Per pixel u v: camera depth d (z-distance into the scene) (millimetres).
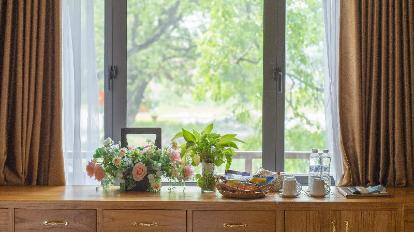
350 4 2906
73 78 3025
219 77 3369
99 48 3158
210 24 3391
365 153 2959
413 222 2570
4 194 2719
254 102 3246
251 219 2582
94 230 2596
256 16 3229
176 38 3447
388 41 2910
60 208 2582
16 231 2584
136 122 3316
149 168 2828
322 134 3174
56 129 2955
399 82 2893
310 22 3152
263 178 2816
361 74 2910
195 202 2574
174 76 3457
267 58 3145
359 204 2564
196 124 3438
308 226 2580
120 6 3150
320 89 3156
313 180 2717
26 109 2926
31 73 2926
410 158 2918
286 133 3186
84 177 3061
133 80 3268
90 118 3027
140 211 2582
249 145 3236
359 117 2895
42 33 2928
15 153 2943
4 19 2943
